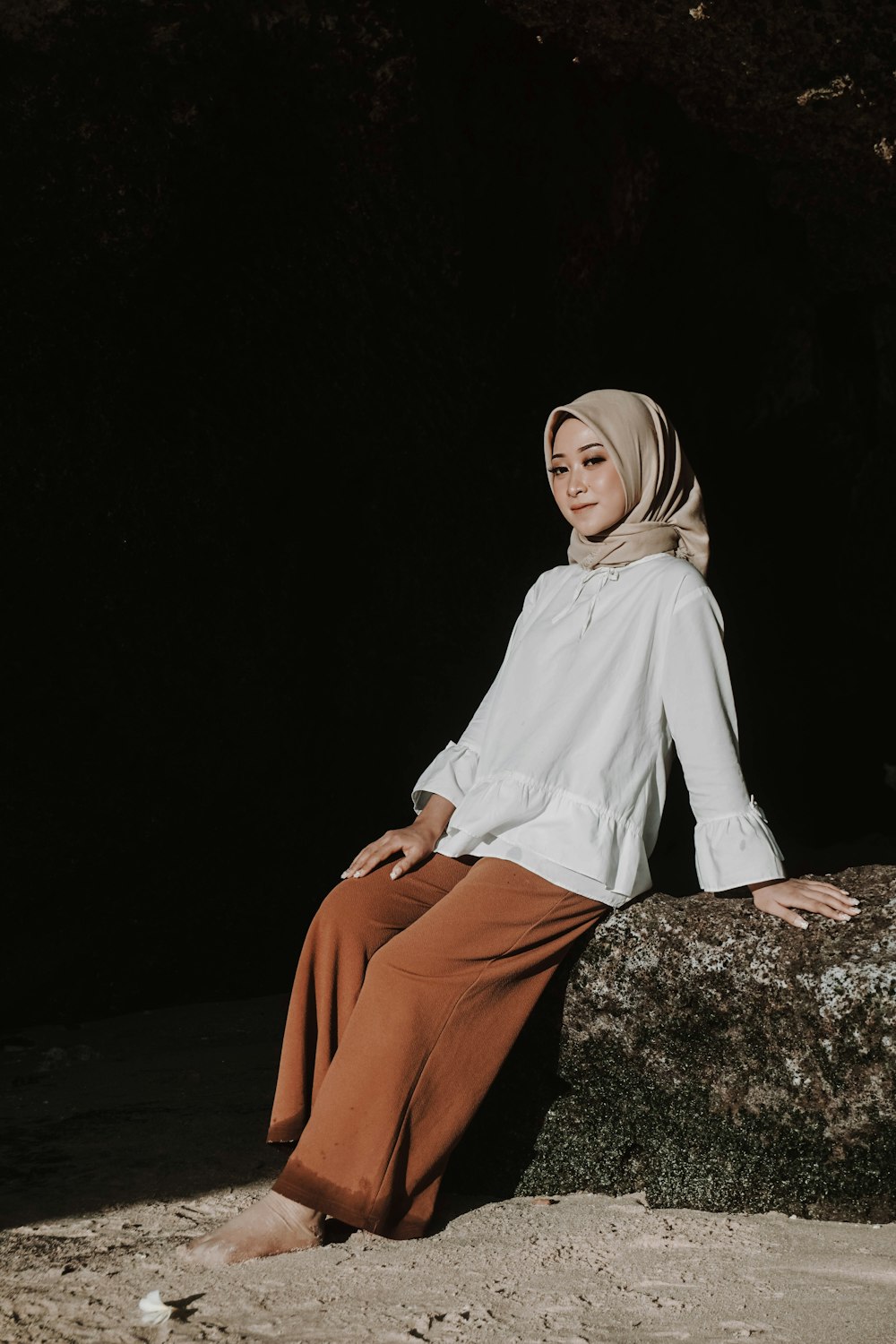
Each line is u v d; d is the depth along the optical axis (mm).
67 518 4684
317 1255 2350
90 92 4676
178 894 4965
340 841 5387
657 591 2875
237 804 5121
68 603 4730
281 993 5137
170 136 4738
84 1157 2975
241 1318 2023
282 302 5117
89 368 4699
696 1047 2646
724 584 7281
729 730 2803
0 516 4551
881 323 7676
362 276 5270
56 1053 4098
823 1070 2508
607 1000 2719
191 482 4918
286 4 4922
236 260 5012
